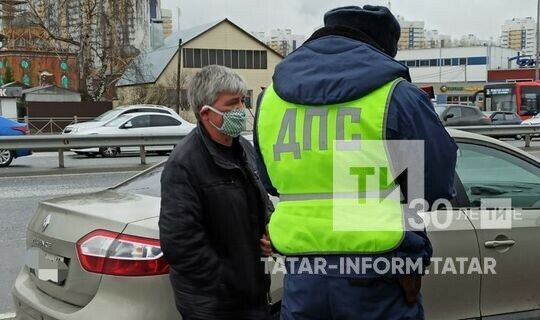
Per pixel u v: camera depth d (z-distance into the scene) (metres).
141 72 47.41
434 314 3.36
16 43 55.94
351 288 2.05
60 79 58.62
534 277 3.64
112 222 3.05
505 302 3.59
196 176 2.49
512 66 92.81
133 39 44.62
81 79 42.59
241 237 2.56
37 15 42.50
